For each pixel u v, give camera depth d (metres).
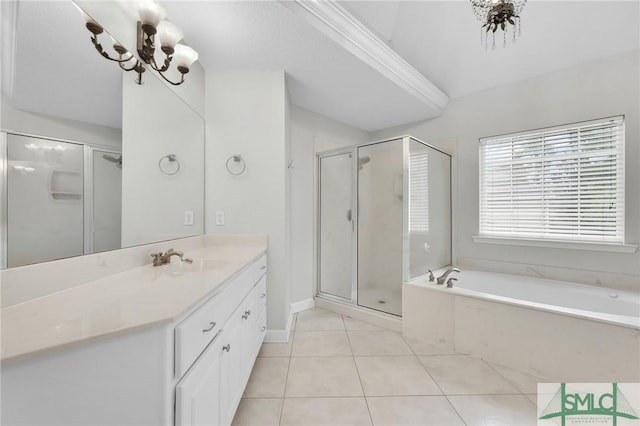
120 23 1.21
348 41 1.79
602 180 2.10
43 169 0.87
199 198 2.04
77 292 0.93
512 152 2.55
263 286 1.96
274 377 1.66
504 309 1.78
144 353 0.69
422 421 1.30
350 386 1.57
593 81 2.11
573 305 2.05
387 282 2.53
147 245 1.43
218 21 1.56
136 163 1.36
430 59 2.58
